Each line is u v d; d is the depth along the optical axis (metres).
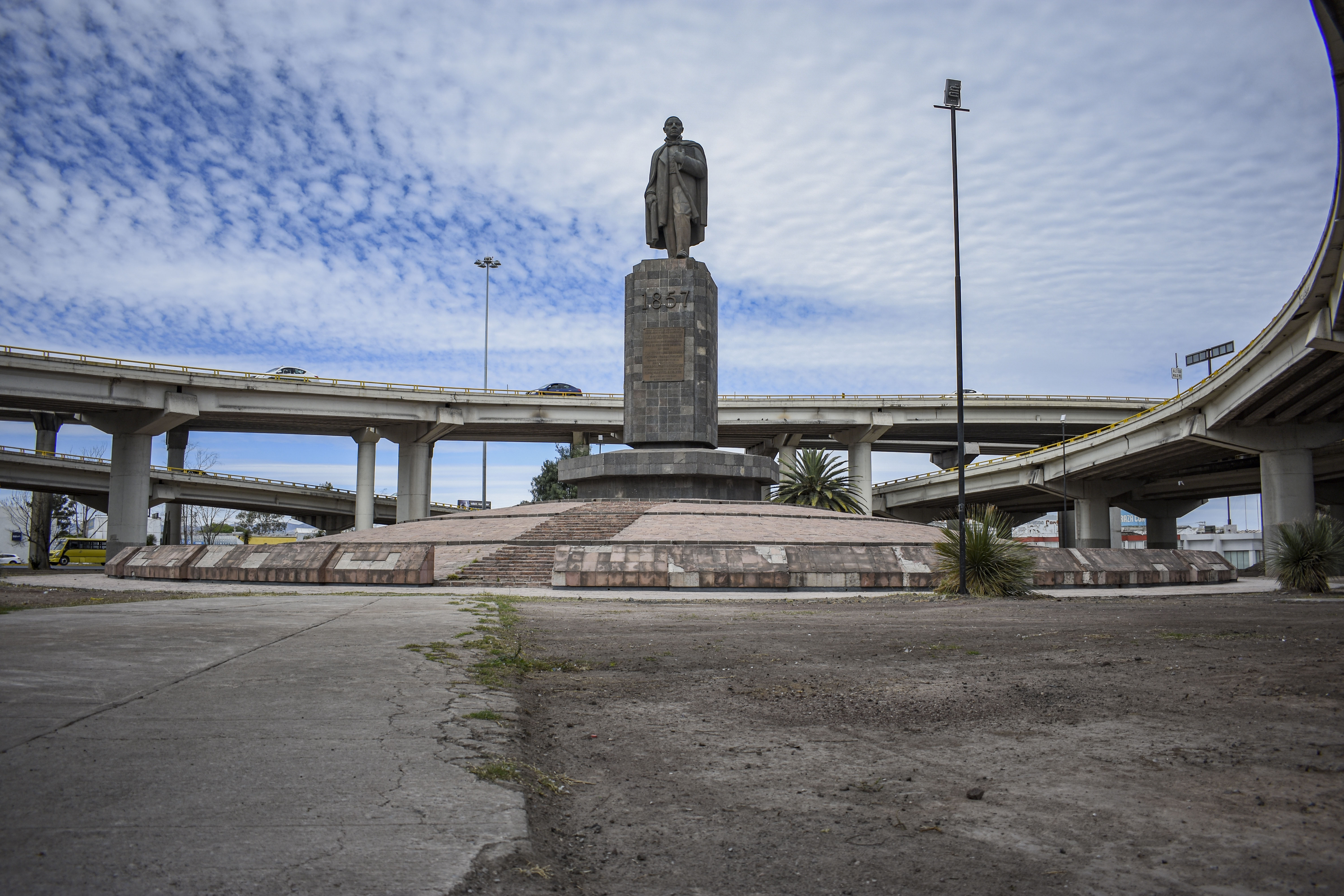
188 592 27.12
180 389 63.19
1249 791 6.05
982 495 82.75
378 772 6.02
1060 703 9.10
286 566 32.19
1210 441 53.03
